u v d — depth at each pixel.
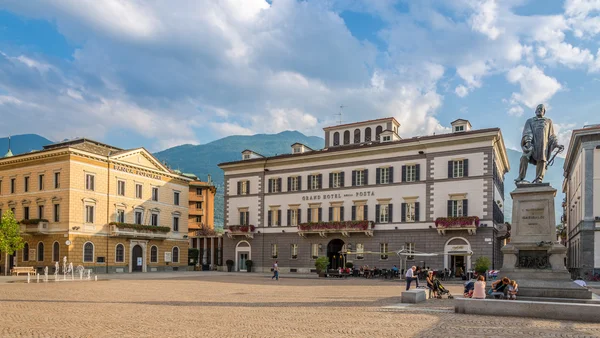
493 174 55.31
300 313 20.23
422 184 58.41
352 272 58.34
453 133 56.12
